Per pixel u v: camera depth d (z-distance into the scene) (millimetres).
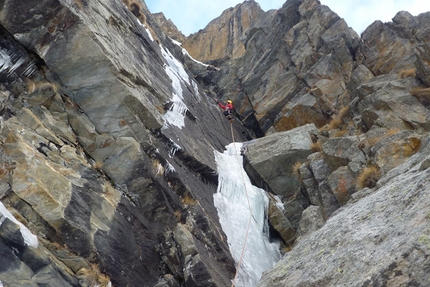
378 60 23188
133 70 13477
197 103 19922
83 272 8766
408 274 5543
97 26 12586
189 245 11219
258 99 27266
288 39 28281
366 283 5887
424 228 5973
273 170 18297
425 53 17141
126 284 9750
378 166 14266
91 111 12039
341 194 15109
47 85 11195
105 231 9742
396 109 16672
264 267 14242
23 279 7645
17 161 8891
